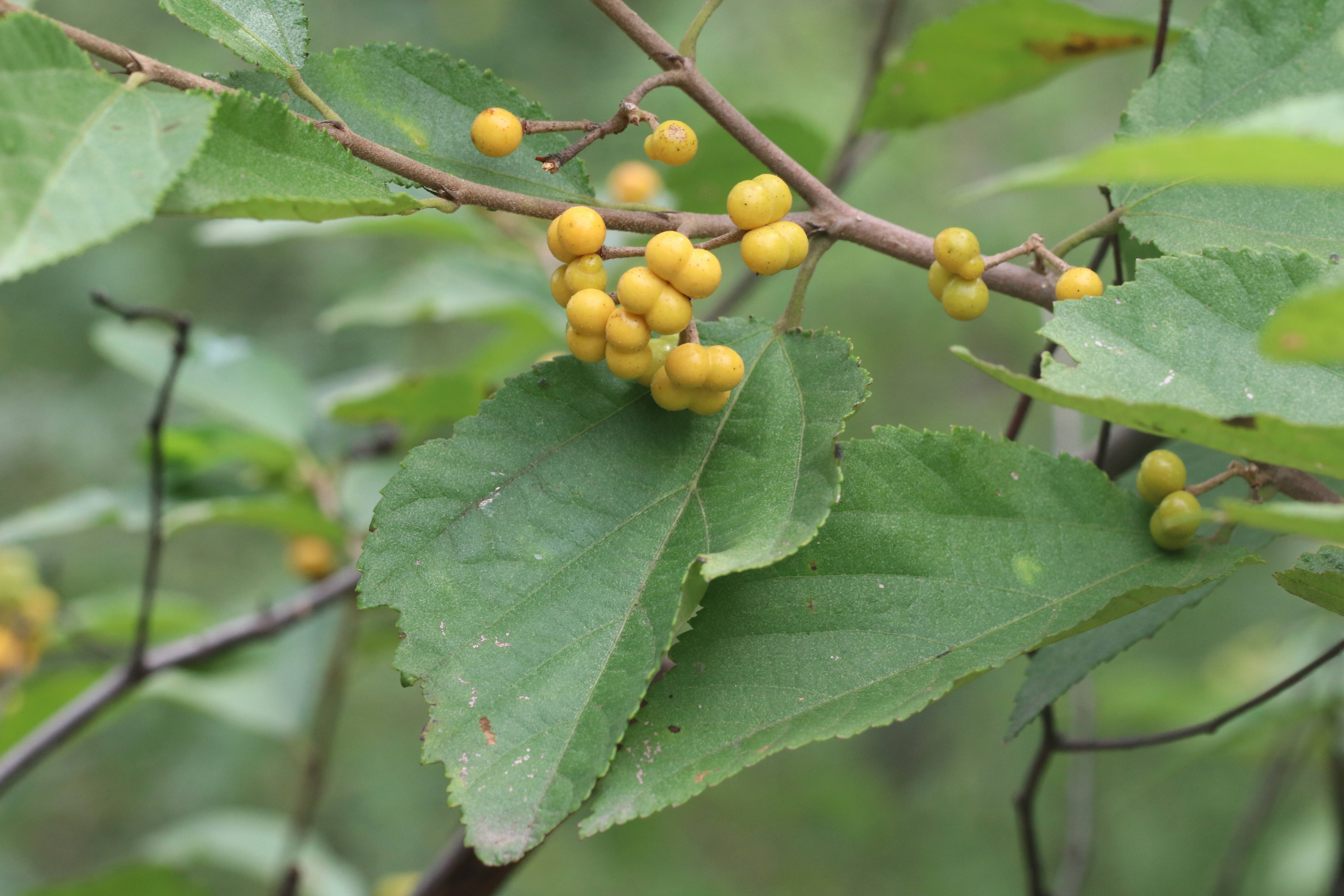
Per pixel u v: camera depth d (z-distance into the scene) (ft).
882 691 1.28
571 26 6.38
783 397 1.31
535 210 1.30
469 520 1.29
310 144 1.27
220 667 2.39
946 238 1.32
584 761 1.24
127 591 5.15
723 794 5.72
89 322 5.74
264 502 1.93
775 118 1.71
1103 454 1.46
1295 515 1.15
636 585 1.28
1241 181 1.36
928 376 5.75
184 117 1.21
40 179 1.19
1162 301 1.32
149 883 1.96
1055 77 1.73
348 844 4.99
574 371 1.32
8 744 2.27
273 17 1.33
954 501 1.32
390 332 5.45
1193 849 4.61
